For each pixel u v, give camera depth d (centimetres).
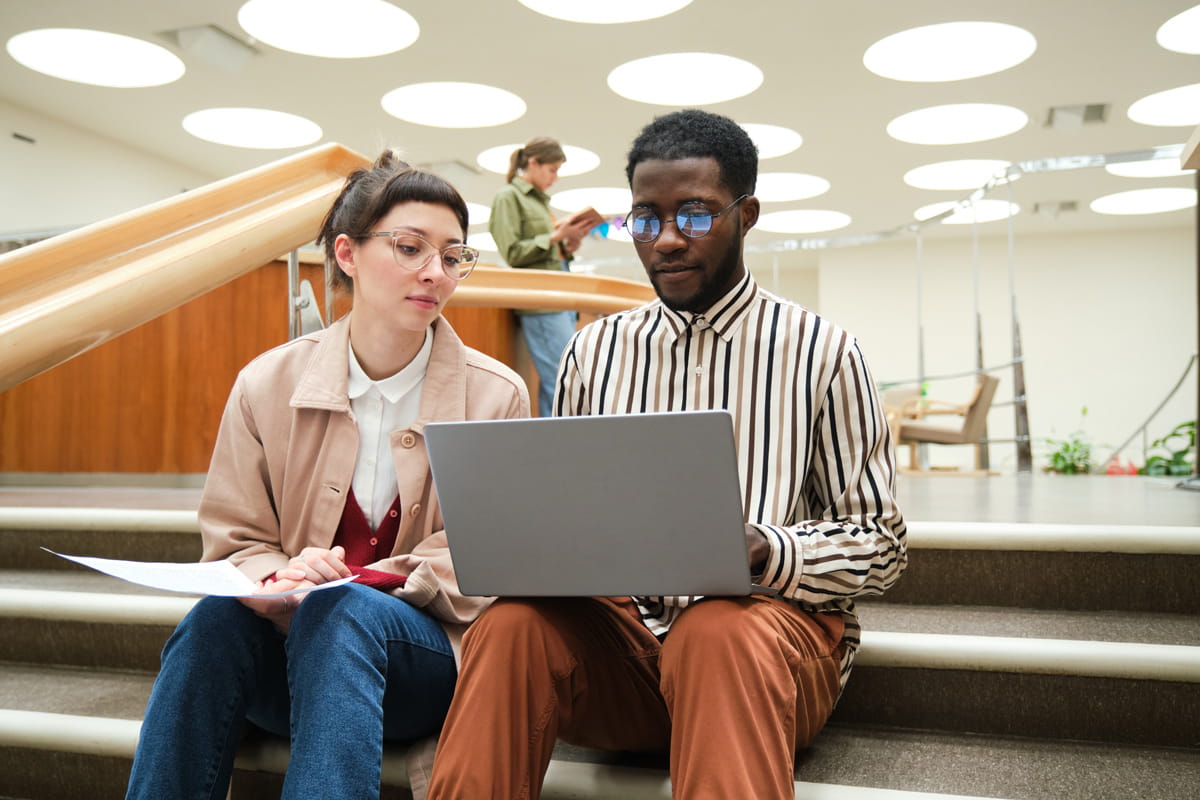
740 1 524
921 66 612
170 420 376
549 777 131
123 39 596
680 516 107
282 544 147
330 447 144
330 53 584
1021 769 134
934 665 151
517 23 554
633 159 135
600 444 107
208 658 124
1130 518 217
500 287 316
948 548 184
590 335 149
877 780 130
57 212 709
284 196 166
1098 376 1072
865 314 1129
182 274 136
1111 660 144
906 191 907
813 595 119
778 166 827
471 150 777
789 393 133
